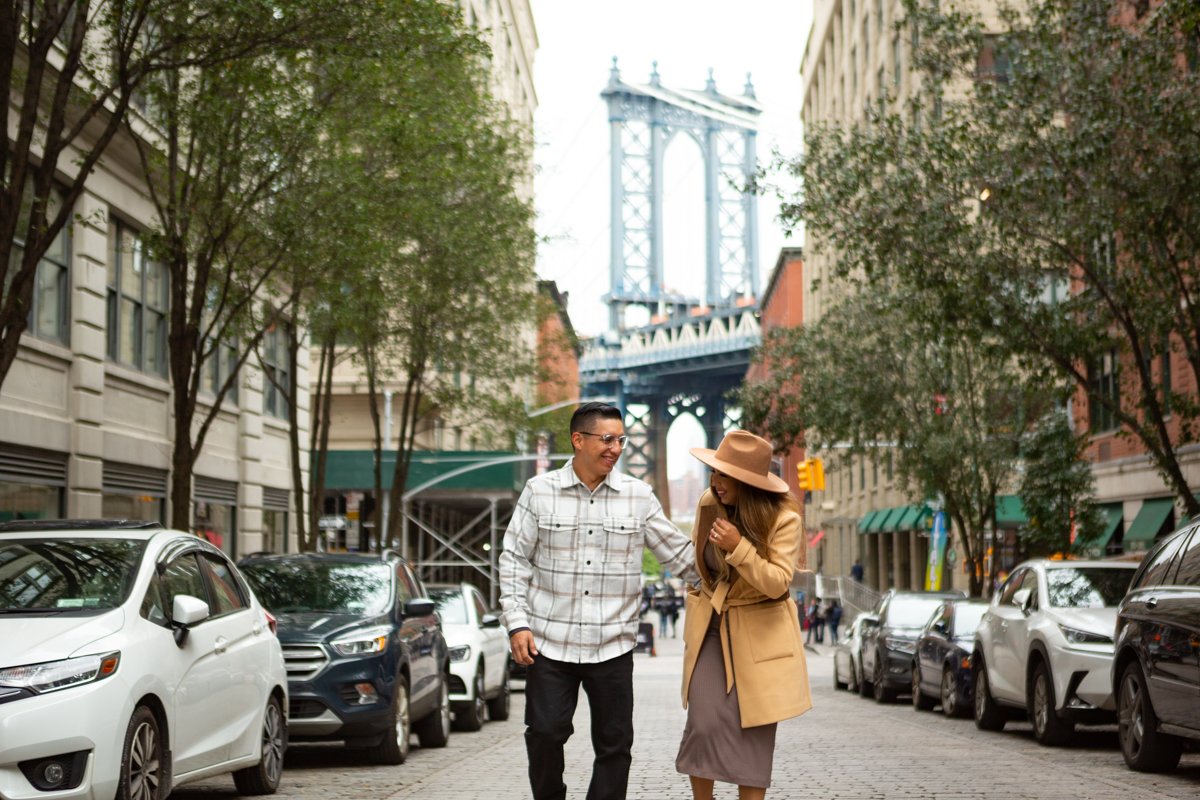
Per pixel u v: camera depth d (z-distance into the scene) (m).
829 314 33.66
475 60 26.98
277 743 10.66
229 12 14.40
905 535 59.94
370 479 47.69
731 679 6.42
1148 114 18.16
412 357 29.97
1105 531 32.06
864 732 16.78
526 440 36.09
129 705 7.79
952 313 20.44
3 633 7.81
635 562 6.61
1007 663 15.91
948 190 20.33
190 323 17.78
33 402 20.61
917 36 21.23
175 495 17.66
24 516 20.41
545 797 6.61
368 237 19.41
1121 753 13.85
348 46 15.03
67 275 21.81
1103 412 33.84
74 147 21.27
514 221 28.91
